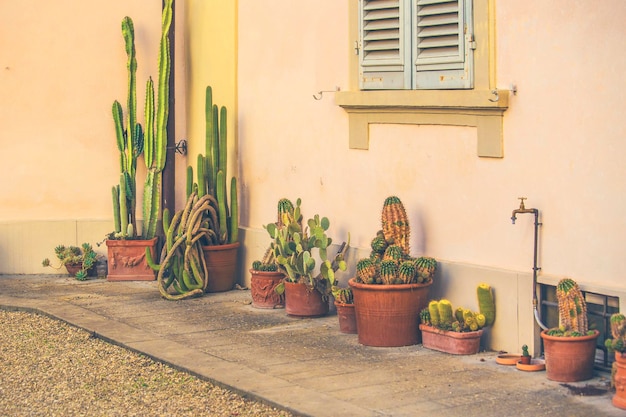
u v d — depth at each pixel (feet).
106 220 40.29
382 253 28.43
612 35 22.80
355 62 30.35
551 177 24.41
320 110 32.32
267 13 35.01
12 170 39.96
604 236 23.20
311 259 30.35
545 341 23.49
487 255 26.37
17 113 39.88
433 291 27.89
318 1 32.09
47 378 25.71
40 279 39.27
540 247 24.75
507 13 25.40
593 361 23.35
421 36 27.78
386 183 29.66
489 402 21.88
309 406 21.84
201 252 35.32
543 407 21.44
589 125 23.41
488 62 25.90
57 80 40.04
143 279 38.73
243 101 36.76
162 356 26.68
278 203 32.94
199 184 35.83
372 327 27.17
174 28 39.91
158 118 39.27
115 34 40.24
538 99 24.66
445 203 27.58
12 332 30.76
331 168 31.99
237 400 23.12
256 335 29.01
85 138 40.29
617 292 22.77
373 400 22.24
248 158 36.63
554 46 24.18
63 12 39.93
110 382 25.12
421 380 23.76
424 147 28.19
